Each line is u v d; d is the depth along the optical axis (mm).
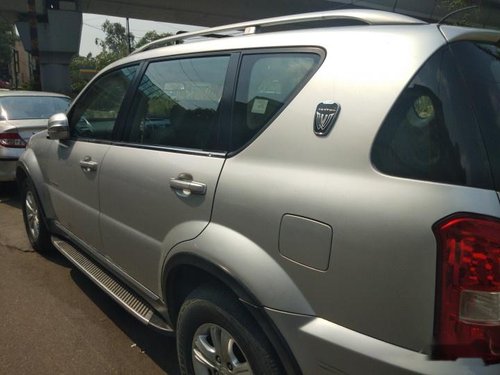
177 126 2623
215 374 2234
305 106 1925
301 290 1808
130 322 3480
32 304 3727
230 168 2150
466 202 1488
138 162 2771
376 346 1611
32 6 23438
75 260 3746
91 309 3664
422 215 1520
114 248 3098
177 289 2516
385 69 1742
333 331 1712
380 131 1683
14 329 3344
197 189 2250
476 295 1474
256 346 1940
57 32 34344
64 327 3385
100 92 3564
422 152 1593
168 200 2463
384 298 1586
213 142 2326
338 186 1721
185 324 2320
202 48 2619
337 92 1834
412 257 1523
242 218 2020
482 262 1465
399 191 1584
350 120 1760
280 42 2178
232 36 2555
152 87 2934
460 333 1486
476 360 1489
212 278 2221
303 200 1799
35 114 7512
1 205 6863
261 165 2023
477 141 1553
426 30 1791
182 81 2672
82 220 3521
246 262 1947
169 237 2432
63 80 35969
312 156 1844
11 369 2877
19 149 6887
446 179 1538
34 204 4684
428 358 1519
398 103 1675
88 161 3324
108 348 3135
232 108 2285
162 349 3146
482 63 1754
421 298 1517
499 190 1527
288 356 1841
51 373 2852
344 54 1878
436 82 1643
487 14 24391
